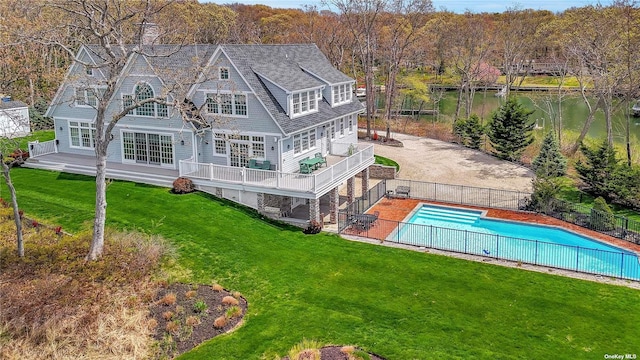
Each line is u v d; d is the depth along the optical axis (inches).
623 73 1732.3
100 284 930.1
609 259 1096.8
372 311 877.8
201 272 1002.7
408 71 3280.0
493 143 1994.3
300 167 1375.5
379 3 2269.9
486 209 1441.9
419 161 1914.4
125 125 1529.3
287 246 1135.6
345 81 1659.7
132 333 815.7
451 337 800.9
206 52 1462.8
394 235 1225.4
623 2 1755.7
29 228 1137.4
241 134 1363.2
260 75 1357.0
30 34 952.9
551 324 836.6
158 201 1291.8
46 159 1614.2
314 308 888.3
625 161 1665.8
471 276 1001.5
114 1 1001.5
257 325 836.6
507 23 3004.4
